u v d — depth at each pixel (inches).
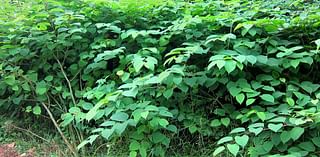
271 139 103.7
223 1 160.7
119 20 148.1
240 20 129.3
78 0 152.2
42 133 148.0
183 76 120.5
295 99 116.3
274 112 111.7
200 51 118.3
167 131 126.3
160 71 130.7
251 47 119.7
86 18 144.9
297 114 100.7
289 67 122.4
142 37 138.0
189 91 129.1
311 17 123.4
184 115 127.1
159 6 153.2
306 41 129.4
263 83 123.3
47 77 144.2
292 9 163.0
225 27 136.1
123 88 120.0
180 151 125.9
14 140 144.9
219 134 124.9
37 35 141.2
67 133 139.6
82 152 129.5
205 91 131.5
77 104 135.4
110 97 109.7
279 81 119.5
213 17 132.8
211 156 120.3
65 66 150.9
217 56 110.9
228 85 117.0
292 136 97.0
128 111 112.8
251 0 179.3
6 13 153.6
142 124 112.8
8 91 154.5
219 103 128.5
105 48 143.3
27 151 136.9
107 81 138.5
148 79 114.8
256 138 106.6
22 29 140.8
